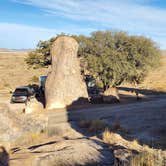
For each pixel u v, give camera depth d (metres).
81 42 40.16
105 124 19.58
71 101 30.95
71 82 31.34
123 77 39.50
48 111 28.16
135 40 39.78
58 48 32.12
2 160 11.34
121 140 14.98
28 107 27.09
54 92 30.48
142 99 35.81
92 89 38.25
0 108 18.52
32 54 46.75
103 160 10.98
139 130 17.84
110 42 39.75
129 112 24.91
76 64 32.41
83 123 19.34
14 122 16.86
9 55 126.06
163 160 9.04
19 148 13.66
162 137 15.74
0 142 13.70
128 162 9.27
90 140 14.63
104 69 38.16
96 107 29.50
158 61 42.19
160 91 46.12
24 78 70.81
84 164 10.67
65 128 18.62
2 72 81.19
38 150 12.98
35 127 17.28
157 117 21.58
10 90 50.25
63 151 12.27
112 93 35.09
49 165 10.73
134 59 39.44
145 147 13.12
